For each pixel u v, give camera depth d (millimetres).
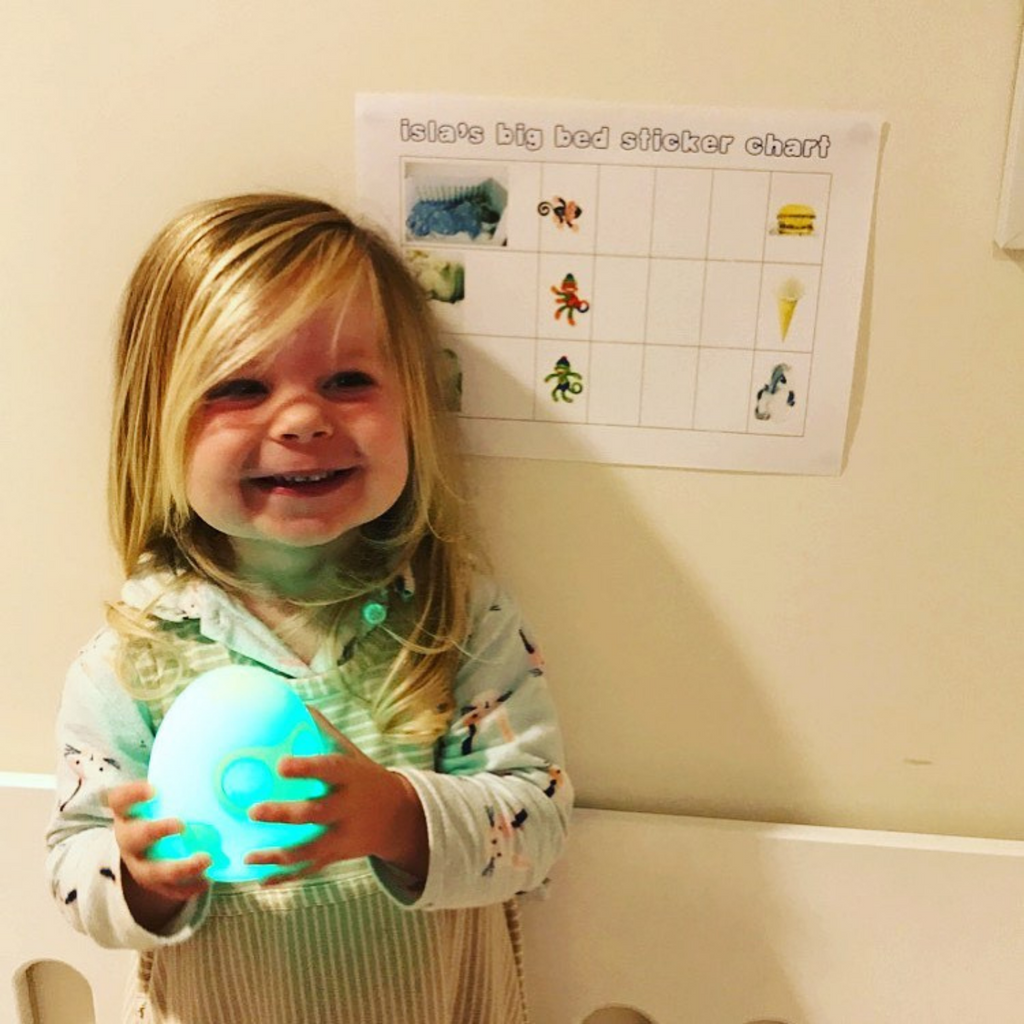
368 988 604
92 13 624
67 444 700
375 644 626
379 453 573
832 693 704
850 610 687
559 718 722
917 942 701
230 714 490
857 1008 715
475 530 688
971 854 684
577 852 708
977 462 655
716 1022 728
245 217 582
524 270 642
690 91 607
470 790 576
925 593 680
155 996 635
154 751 511
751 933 710
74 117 641
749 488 670
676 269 634
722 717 714
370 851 532
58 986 815
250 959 599
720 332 643
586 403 662
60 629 737
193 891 518
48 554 723
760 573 685
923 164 608
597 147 618
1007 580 675
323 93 625
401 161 630
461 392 665
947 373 641
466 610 641
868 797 723
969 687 696
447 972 625
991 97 596
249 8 616
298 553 631
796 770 721
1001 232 610
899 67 595
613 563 690
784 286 632
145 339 596
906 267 625
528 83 613
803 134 607
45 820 731
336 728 590
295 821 477
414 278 645
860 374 645
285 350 553
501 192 630
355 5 610
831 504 668
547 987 733
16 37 630
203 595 614
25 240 664
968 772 712
